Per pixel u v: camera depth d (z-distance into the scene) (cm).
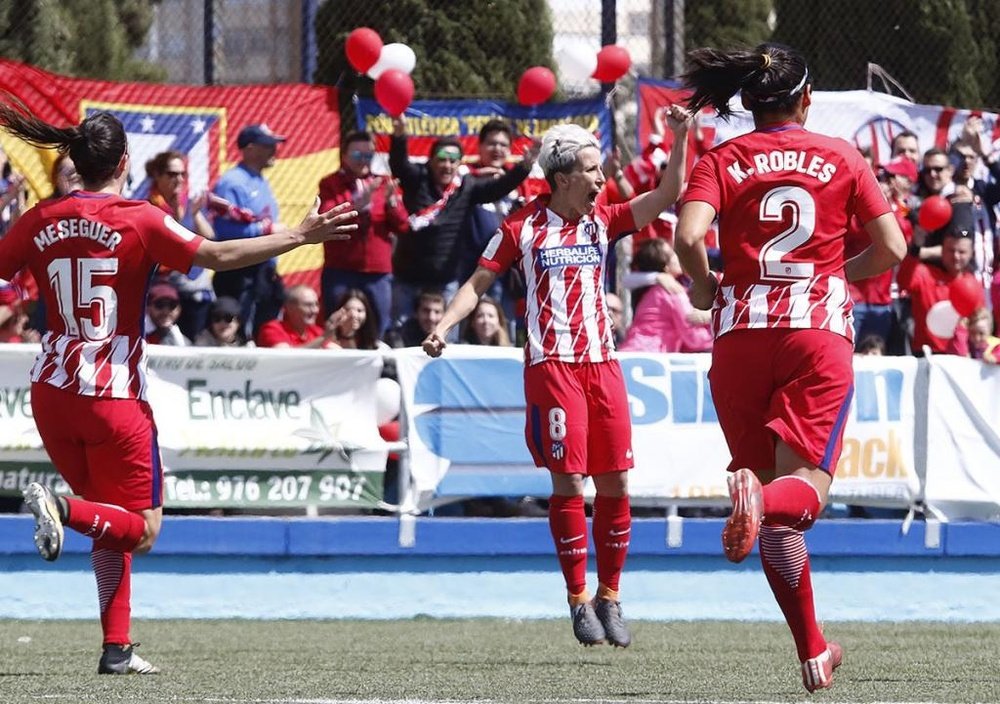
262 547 2842
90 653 2220
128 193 3609
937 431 2981
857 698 1680
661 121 3688
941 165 3741
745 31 4753
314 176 3725
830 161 1564
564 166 2100
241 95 3691
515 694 1705
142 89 3625
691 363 2933
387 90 3362
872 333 3609
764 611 2961
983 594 3003
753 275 1555
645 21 4450
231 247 1820
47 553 1734
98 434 1841
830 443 1512
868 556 2991
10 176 3403
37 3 4412
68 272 1833
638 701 1633
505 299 3472
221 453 2808
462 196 3428
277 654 2220
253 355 2817
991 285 3812
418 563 2903
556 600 2928
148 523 1888
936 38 4444
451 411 2886
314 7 3922
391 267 3441
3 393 2758
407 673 1941
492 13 4209
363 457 2856
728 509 3019
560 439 2095
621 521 2153
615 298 3403
